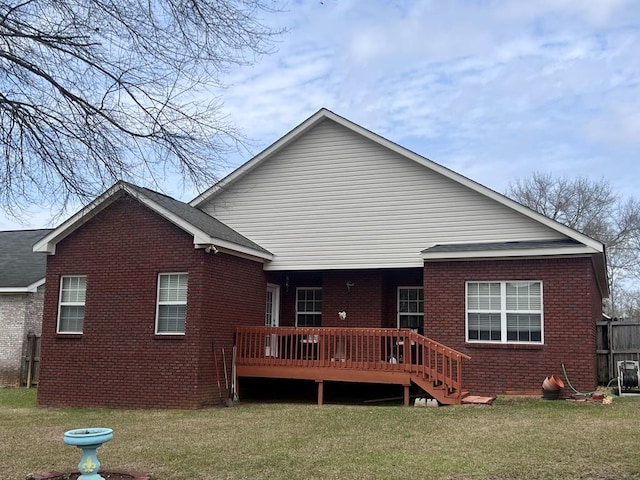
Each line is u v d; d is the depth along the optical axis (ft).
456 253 50.67
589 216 161.99
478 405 44.24
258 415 43.47
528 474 25.26
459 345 50.08
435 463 27.53
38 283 73.46
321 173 60.13
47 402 53.21
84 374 52.42
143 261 51.90
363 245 57.67
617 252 165.07
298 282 65.31
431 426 36.68
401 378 48.16
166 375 49.60
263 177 62.03
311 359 52.37
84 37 24.48
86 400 51.96
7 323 72.95
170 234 51.29
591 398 44.96
